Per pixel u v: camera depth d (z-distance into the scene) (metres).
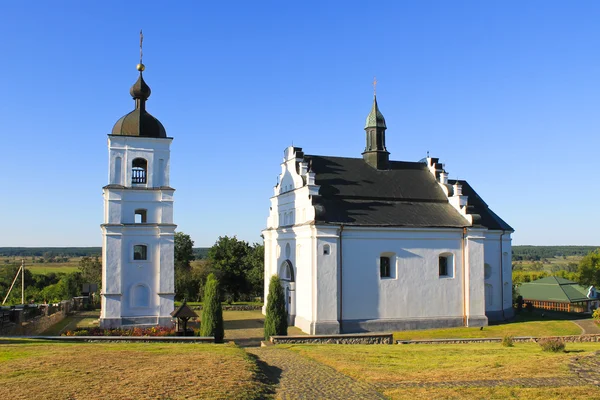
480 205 58.31
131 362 23.25
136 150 47.69
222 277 84.56
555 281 71.31
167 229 47.59
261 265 82.69
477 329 48.44
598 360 25.23
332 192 50.91
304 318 47.75
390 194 53.06
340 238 47.22
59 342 30.33
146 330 43.56
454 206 53.84
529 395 19.66
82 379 19.81
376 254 48.22
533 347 32.81
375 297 47.84
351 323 46.81
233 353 26.61
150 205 47.62
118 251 46.41
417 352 30.06
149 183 47.78
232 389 19.14
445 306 50.06
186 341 33.06
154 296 47.19
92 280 88.12
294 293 50.59
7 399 17.19
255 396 18.91
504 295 56.59
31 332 43.19
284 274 54.44
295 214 51.88
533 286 72.44
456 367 24.69
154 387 18.91
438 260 50.28
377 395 19.89
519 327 49.72
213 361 23.88
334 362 26.27
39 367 21.73
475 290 50.84
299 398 19.31
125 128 47.75
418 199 53.66
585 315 60.88
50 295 81.94
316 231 46.22
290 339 35.97
